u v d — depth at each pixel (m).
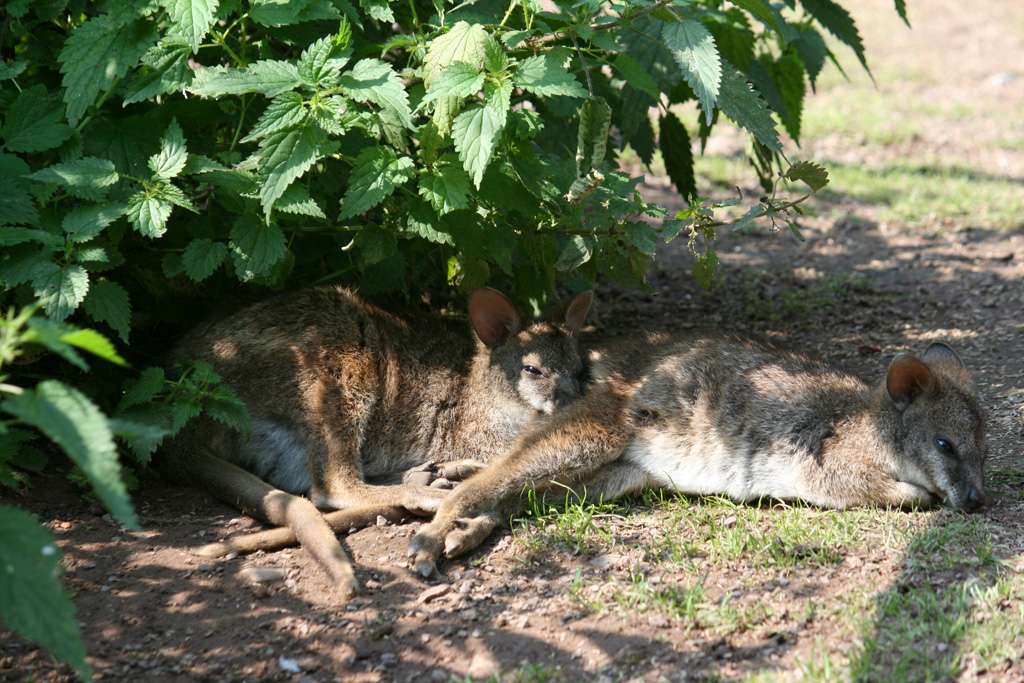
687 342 7.89
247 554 6.62
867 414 7.29
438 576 6.41
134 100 6.71
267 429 7.62
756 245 12.66
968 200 13.79
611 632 5.80
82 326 7.58
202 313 8.35
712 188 14.28
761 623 5.81
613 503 7.36
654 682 5.39
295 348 7.62
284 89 6.42
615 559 6.47
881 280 11.52
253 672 5.55
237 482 7.13
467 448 8.23
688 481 7.48
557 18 7.20
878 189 14.34
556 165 7.57
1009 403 8.52
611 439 7.39
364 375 7.79
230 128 7.72
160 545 6.68
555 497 7.29
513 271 8.45
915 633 5.58
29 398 4.50
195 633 5.86
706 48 6.85
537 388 8.09
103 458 4.40
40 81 7.54
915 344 9.91
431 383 8.14
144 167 7.08
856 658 5.39
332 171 7.55
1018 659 5.38
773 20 7.62
